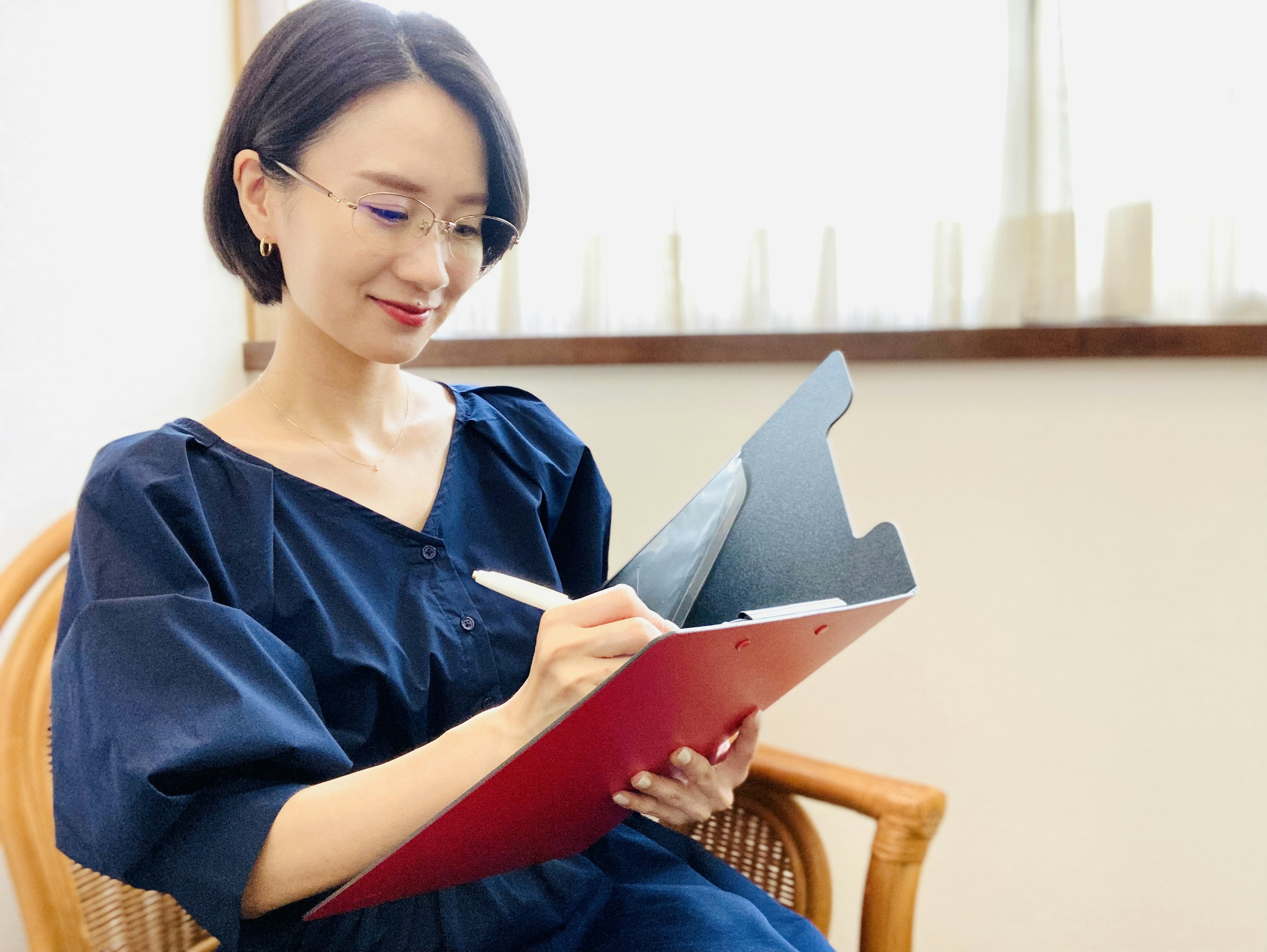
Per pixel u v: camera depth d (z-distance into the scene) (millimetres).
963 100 1162
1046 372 1157
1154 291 1131
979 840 1252
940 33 1159
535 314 1318
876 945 768
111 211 1118
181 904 547
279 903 563
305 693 635
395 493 754
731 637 459
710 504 790
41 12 1027
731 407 1264
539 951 683
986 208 1172
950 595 1227
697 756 584
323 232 648
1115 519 1157
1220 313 1120
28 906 767
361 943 642
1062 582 1185
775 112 1216
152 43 1177
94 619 575
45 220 1036
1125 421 1140
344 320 670
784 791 848
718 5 1219
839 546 708
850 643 648
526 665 751
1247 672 1134
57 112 1049
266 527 662
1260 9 1071
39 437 1029
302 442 729
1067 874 1224
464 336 1338
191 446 671
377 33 650
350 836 538
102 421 1110
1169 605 1151
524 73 1277
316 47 648
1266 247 1096
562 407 1317
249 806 557
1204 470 1121
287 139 651
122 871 545
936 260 1185
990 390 1179
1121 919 1211
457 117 661
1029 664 1208
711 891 731
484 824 501
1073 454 1161
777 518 755
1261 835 1148
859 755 1290
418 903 660
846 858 1309
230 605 638
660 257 1271
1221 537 1126
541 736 440
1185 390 1115
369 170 635
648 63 1245
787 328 1246
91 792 554
